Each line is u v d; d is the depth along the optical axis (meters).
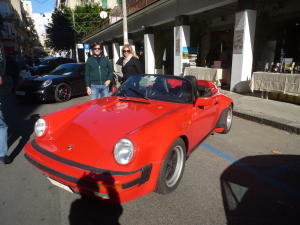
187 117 2.76
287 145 3.91
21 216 2.20
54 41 38.22
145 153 2.01
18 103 7.62
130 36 16.91
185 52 10.23
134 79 3.67
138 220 2.15
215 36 13.48
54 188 2.68
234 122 5.29
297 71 6.16
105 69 4.98
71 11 34.97
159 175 2.20
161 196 2.51
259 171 3.05
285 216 2.20
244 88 7.82
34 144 2.45
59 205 2.37
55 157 2.16
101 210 2.29
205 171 3.05
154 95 3.24
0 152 3.15
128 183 1.86
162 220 2.14
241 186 2.70
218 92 4.28
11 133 4.57
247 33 7.35
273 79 6.50
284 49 9.26
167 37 15.96
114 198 1.92
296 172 3.02
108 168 1.93
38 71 16.16
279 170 3.08
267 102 6.55
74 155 2.13
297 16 8.59
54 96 7.43
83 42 34.12
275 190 2.62
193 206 2.34
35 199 2.47
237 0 7.59
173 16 10.79
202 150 3.73
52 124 2.57
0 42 23.73
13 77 9.59
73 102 7.75
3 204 2.38
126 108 2.86
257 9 8.20
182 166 2.65
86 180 1.90
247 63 7.66
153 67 14.29
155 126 2.25
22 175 2.97
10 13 35.00
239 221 2.13
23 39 48.88
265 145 3.92
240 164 3.25
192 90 3.17
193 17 11.48
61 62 18.22
